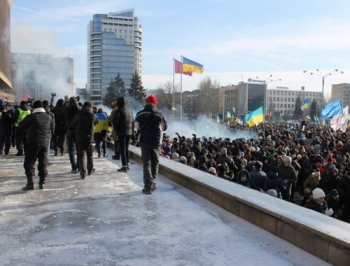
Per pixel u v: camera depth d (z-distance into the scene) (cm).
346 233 349
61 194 621
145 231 438
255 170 934
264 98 12769
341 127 2633
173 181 750
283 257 363
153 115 634
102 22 14900
